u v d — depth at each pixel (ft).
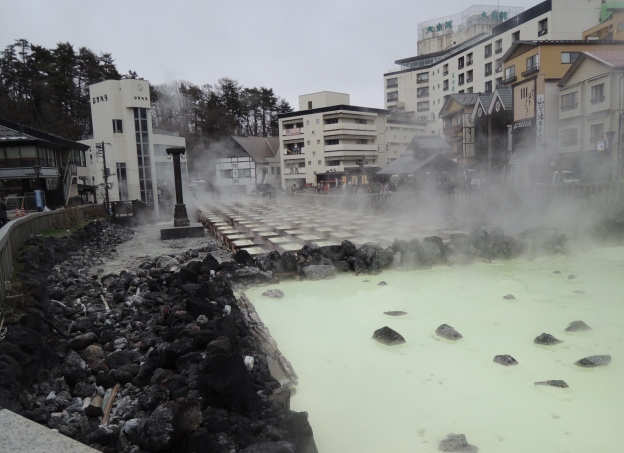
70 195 100.37
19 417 8.87
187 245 53.52
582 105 92.27
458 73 188.65
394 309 28.45
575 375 18.53
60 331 20.65
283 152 208.54
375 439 14.65
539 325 24.47
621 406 16.11
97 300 27.66
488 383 18.17
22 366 14.79
